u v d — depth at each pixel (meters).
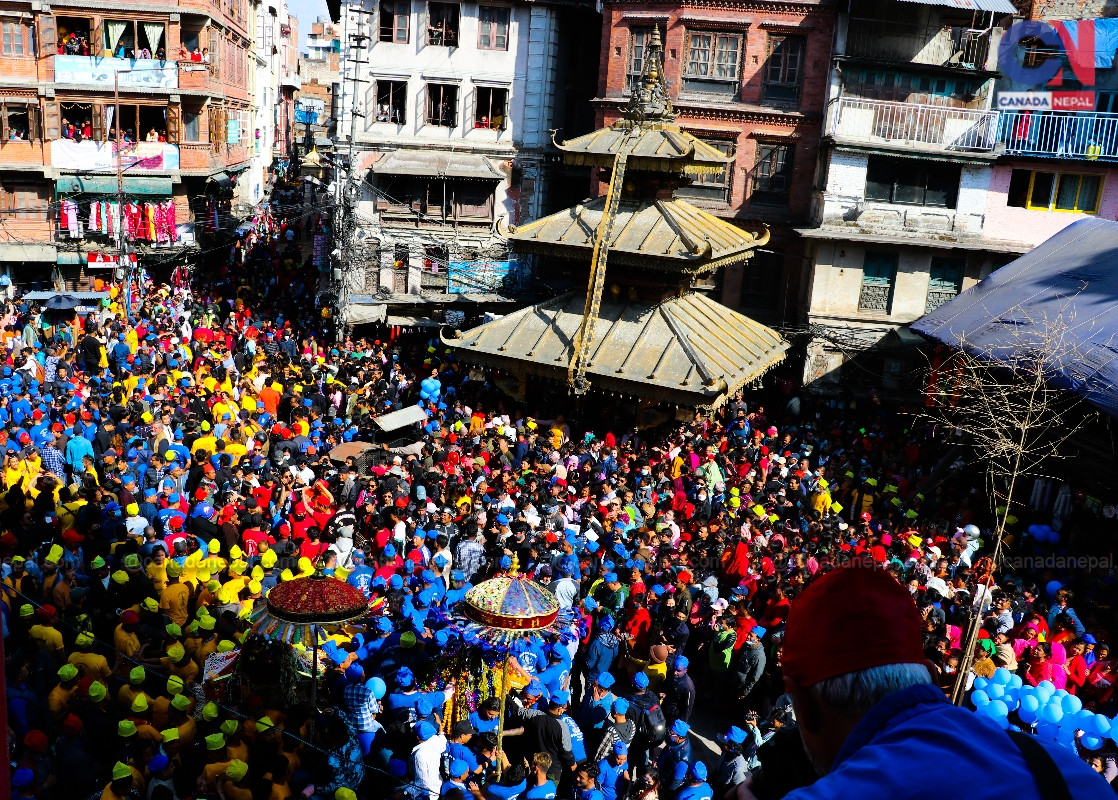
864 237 35.38
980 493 25.31
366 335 41.69
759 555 18.94
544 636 14.21
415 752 11.57
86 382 27.05
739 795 2.44
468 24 41.59
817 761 2.24
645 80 29.58
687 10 37.56
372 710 12.80
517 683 13.41
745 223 38.47
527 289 43.12
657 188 29.70
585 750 13.73
